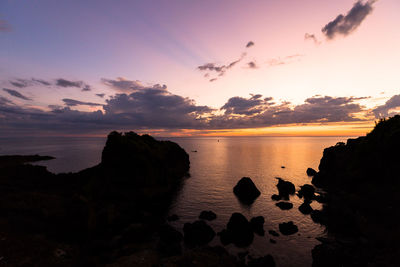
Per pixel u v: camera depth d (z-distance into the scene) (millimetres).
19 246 23109
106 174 53656
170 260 24594
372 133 51062
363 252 24922
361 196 42656
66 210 34906
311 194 55906
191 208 47844
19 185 54906
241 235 32562
